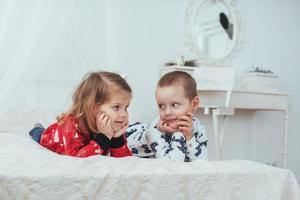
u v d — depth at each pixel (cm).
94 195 81
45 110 192
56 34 182
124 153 124
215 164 98
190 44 330
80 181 80
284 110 327
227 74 288
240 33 354
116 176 83
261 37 366
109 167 86
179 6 326
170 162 97
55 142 119
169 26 320
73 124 119
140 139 147
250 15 361
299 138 386
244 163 104
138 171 86
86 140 121
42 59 177
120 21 213
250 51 360
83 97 121
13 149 103
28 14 183
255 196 94
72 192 80
